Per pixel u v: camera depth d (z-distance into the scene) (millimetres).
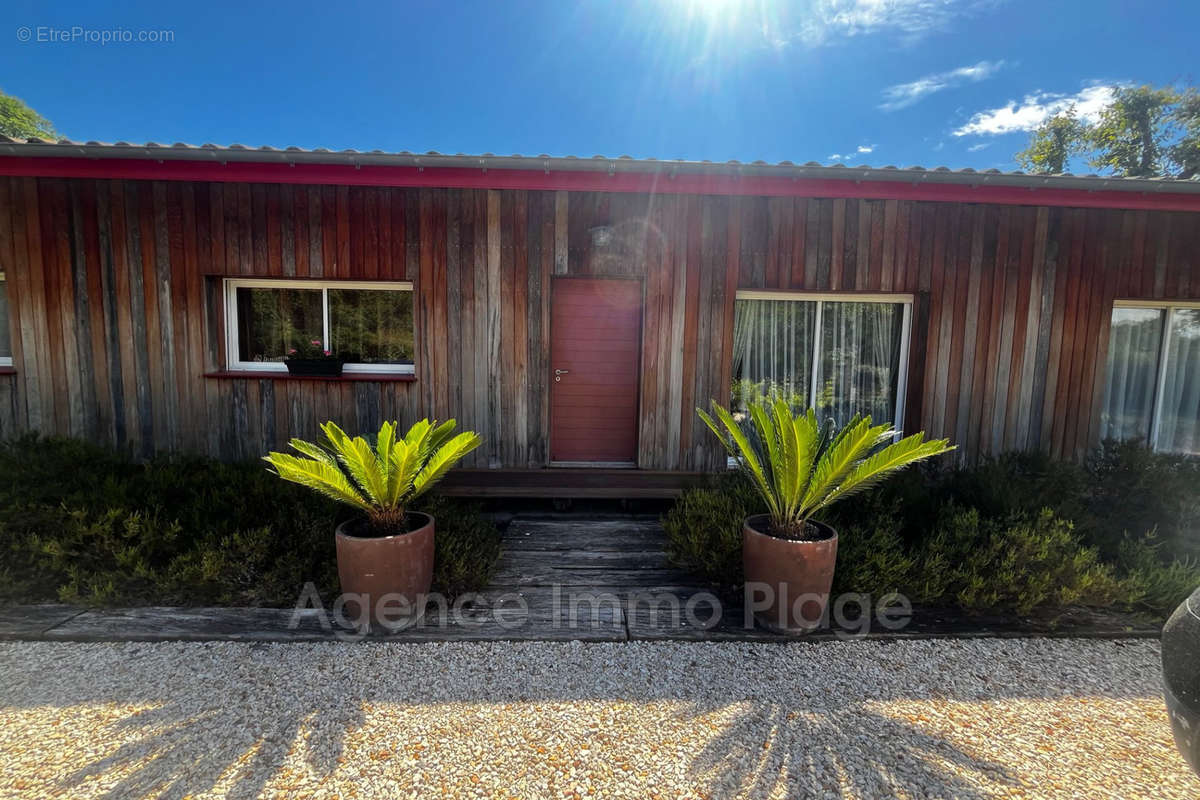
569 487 4258
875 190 3850
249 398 4320
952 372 4441
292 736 1915
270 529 3111
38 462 3387
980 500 3689
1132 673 2408
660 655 2496
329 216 4203
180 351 4258
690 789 1700
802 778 1749
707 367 4402
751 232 4312
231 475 3643
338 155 3479
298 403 4344
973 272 4387
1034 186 3717
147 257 4191
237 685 2219
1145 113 14789
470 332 4320
